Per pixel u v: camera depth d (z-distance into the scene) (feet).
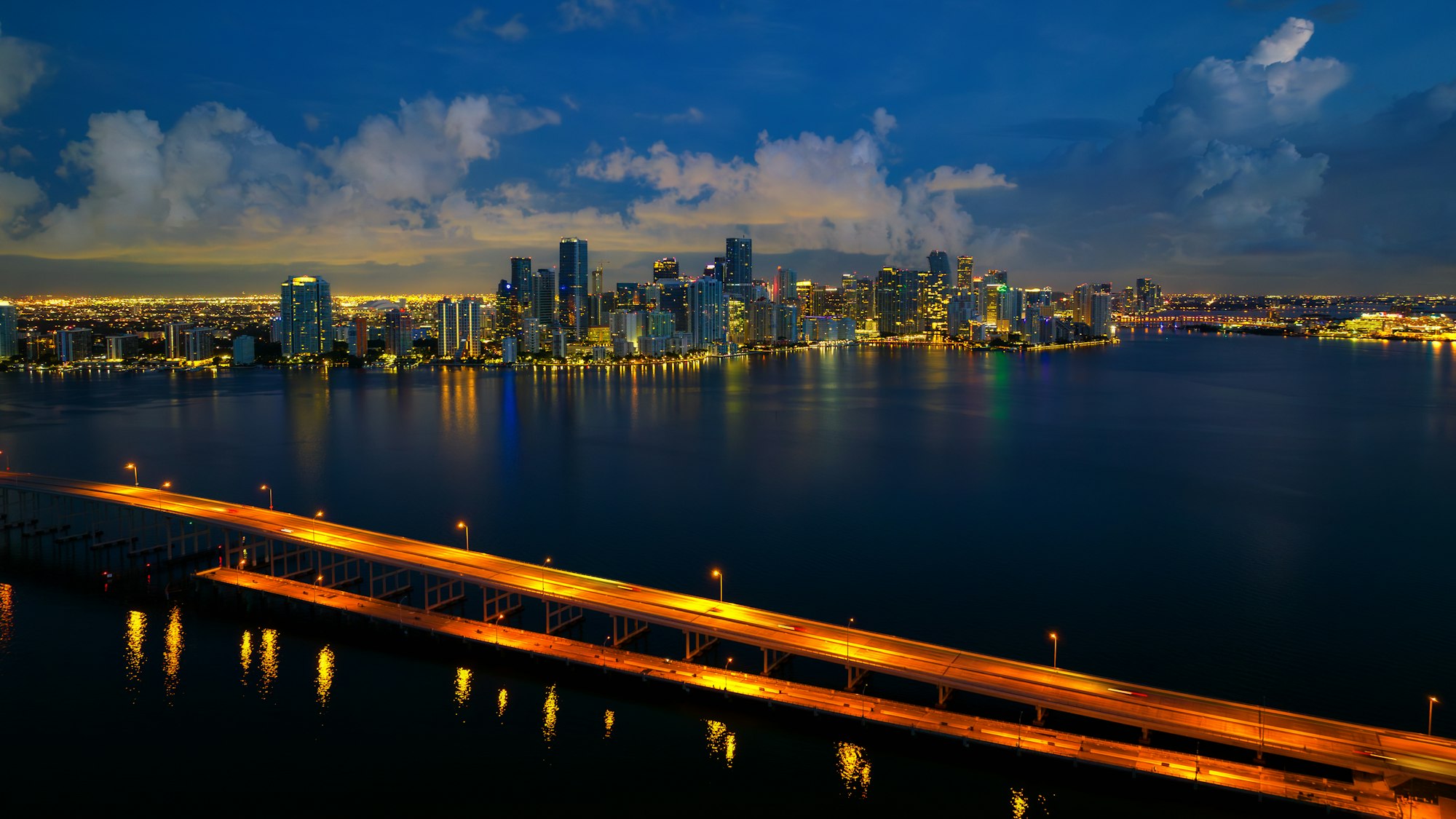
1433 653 440.04
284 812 316.81
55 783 331.57
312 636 454.40
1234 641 453.99
